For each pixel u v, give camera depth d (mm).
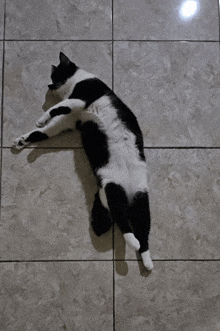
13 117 1417
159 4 1525
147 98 1450
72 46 1472
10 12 1484
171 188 1399
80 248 1338
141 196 1292
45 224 1352
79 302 1309
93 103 1327
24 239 1339
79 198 1371
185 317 1320
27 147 1397
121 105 1357
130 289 1322
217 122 1458
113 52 1474
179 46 1500
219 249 1371
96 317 1304
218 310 1333
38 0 1503
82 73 1390
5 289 1307
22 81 1442
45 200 1367
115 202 1252
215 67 1497
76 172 1387
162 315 1316
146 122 1433
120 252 1341
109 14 1504
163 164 1411
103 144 1306
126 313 1310
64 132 1400
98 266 1330
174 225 1375
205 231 1381
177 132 1438
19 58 1457
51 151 1398
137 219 1293
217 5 1544
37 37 1475
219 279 1352
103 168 1291
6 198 1362
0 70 1444
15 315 1294
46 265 1326
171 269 1346
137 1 1521
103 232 1330
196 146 1434
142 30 1500
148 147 1418
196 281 1345
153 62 1479
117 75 1457
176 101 1458
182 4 1534
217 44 1513
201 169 1421
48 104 1433
